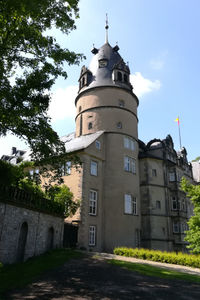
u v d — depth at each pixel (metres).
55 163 16.97
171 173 38.94
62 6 14.54
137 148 34.31
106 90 34.16
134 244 28.48
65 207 23.03
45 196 19.98
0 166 15.33
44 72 14.79
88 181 27.33
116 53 39.03
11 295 9.59
